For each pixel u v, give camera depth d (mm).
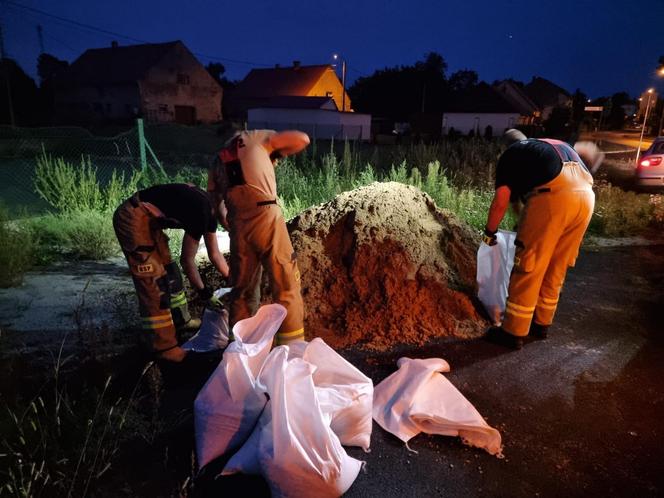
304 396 2234
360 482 2330
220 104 42750
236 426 2377
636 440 2705
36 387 2926
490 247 3979
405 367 3055
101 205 7113
